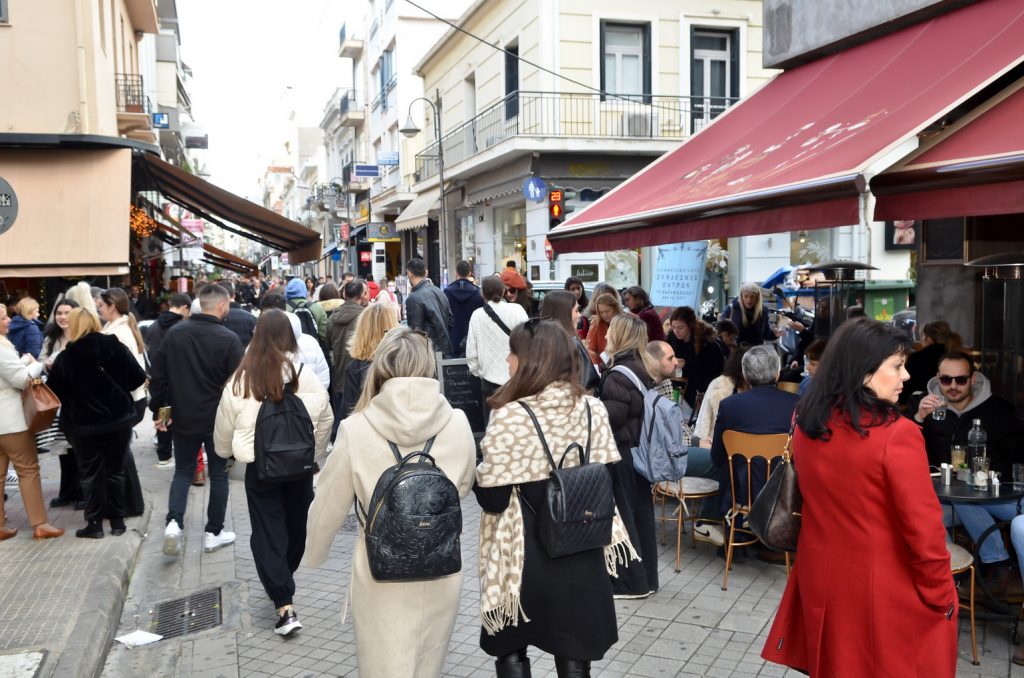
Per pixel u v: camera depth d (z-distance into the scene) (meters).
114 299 7.44
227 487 6.18
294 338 4.73
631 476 4.91
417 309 8.71
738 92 18.12
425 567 2.84
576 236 6.65
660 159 7.54
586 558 2.98
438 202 23.53
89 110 11.80
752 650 4.27
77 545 5.94
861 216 3.86
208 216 15.09
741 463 5.17
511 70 18.83
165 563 5.87
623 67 17.58
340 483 3.03
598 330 8.09
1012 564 4.46
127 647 4.58
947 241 7.01
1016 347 6.41
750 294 9.86
